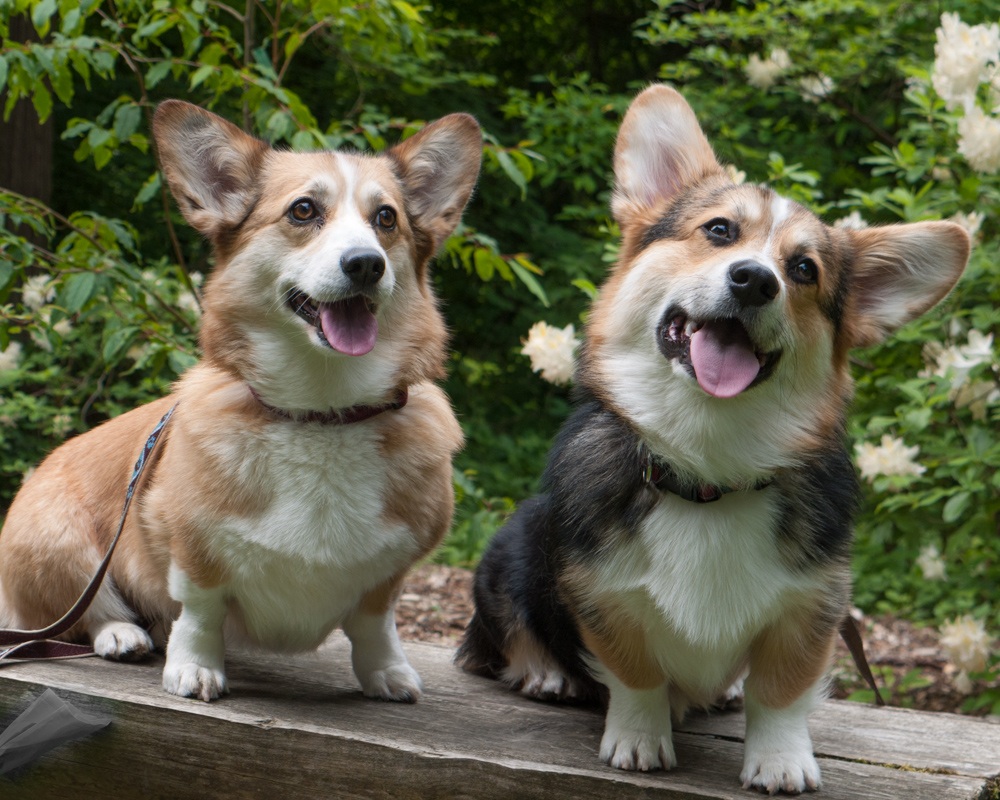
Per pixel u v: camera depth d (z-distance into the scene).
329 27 2.36
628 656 1.33
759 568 1.30
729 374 1.30
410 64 3.24
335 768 1.34
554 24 5.28
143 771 1.38
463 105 4.04
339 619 1.43
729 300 1.30
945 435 1.88
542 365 1.88
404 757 1.32
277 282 1.39
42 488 1.52
